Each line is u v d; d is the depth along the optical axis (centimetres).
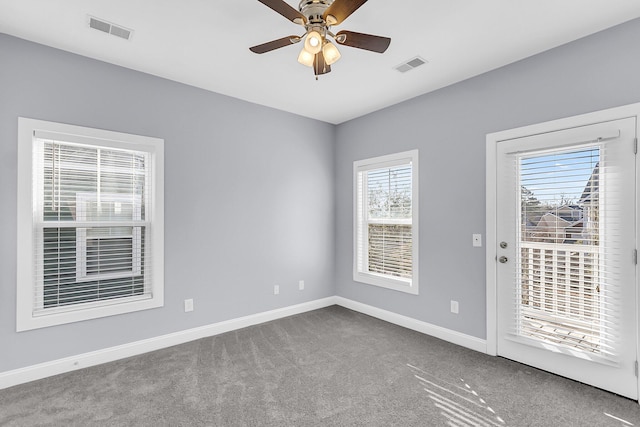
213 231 331
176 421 193
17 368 234
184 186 312
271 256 378
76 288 262
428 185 332
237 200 349
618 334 217
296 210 402
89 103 262
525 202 263
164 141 300
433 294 328
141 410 203
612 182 220
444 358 276
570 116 238
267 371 254
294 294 400
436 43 242
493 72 282
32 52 239
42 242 247
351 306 420
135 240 290
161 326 298
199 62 271
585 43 232
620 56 217
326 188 435
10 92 231
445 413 200
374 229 398
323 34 179
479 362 268
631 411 201
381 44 184
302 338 321
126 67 279
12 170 231
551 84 248
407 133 353
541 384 233
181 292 310
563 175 242
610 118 220
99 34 230
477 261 294
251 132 361
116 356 273
